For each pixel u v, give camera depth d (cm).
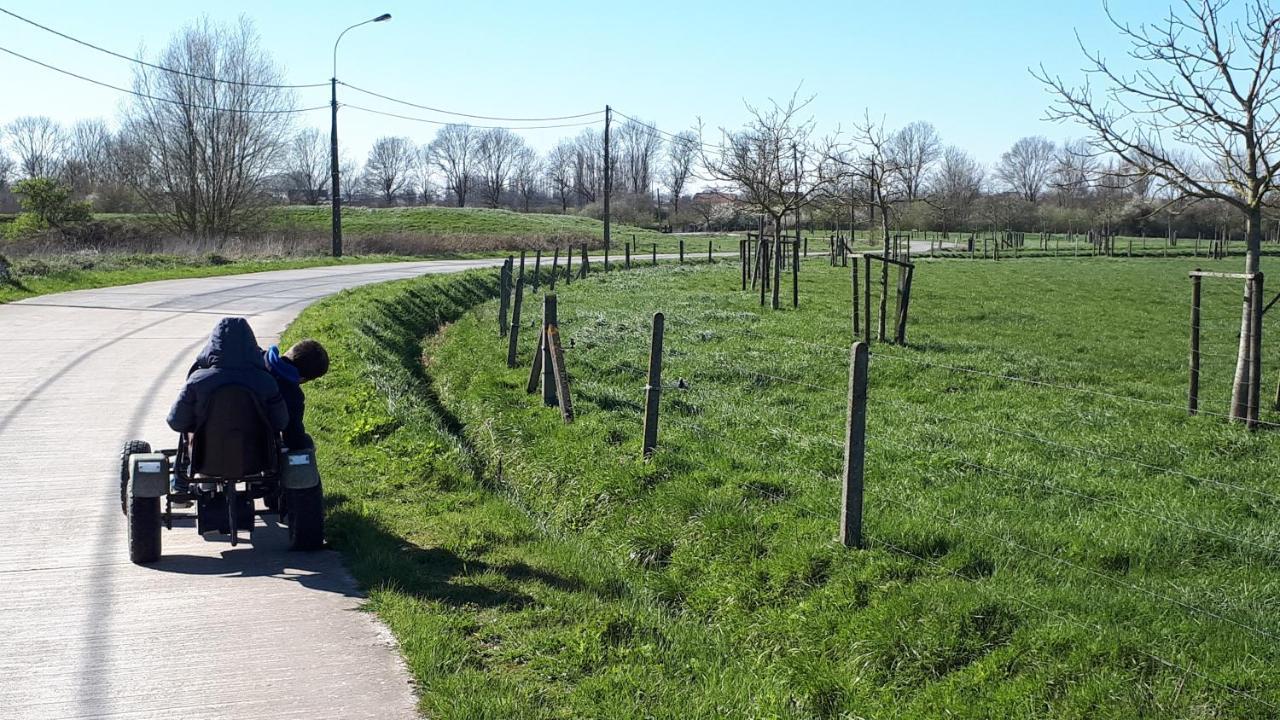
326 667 514
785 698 519
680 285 3123
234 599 605
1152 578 669
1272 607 625
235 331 670
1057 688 518
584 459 959
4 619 566
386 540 726
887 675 550
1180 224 8000
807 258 4834
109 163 8062
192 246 4259
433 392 1425
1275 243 7362
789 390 1323
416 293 2556
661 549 759
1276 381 1588
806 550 690
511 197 14912
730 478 865
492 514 827
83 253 3531
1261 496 858
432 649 529
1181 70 1168
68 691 481
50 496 805
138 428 1035
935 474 916
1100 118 1222
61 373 1309
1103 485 889
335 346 1532
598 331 1867
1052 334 2091
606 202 5438
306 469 678
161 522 714
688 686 524
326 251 4994
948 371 1494
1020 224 8769
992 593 611
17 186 5438
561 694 501
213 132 5278
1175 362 1748
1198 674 519
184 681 495
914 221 7781
